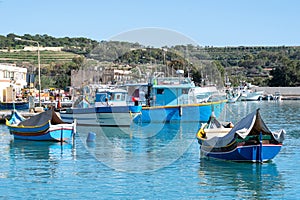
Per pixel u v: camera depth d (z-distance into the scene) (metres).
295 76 126.19
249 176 20.83
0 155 27.03
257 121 23.28
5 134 37.84
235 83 124.50
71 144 31.06
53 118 32.97
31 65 119.19
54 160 25.14
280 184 19.50
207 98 46.47
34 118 33.53
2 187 19.17
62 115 39.47
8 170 22.53
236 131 23.28
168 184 19.48
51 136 31.97
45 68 109.94
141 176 20.81
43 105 62.72
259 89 120.69
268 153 23.48
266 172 21.59
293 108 78.94
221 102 46.50
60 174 21.47
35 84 94.38
